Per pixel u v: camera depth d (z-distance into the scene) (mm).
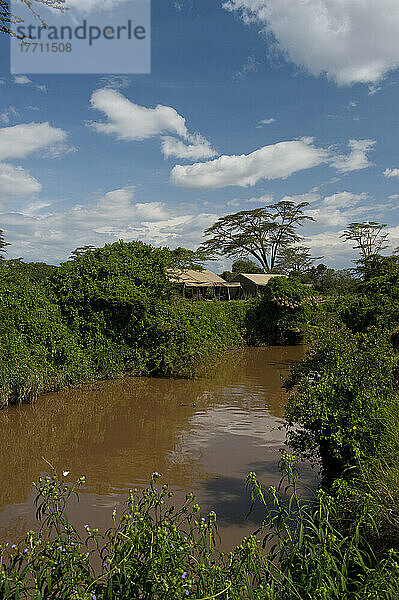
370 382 6312
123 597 3021
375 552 4375
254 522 6094
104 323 16547
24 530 6016
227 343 24641
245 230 57188
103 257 17891
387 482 4941
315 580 3496
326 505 4598
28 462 8633
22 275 15805
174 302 19188
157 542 3252
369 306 16375
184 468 8219
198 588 3146
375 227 47844
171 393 14398
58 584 3141
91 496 7062
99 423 11188
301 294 26516
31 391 13141
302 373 7387
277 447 9281
